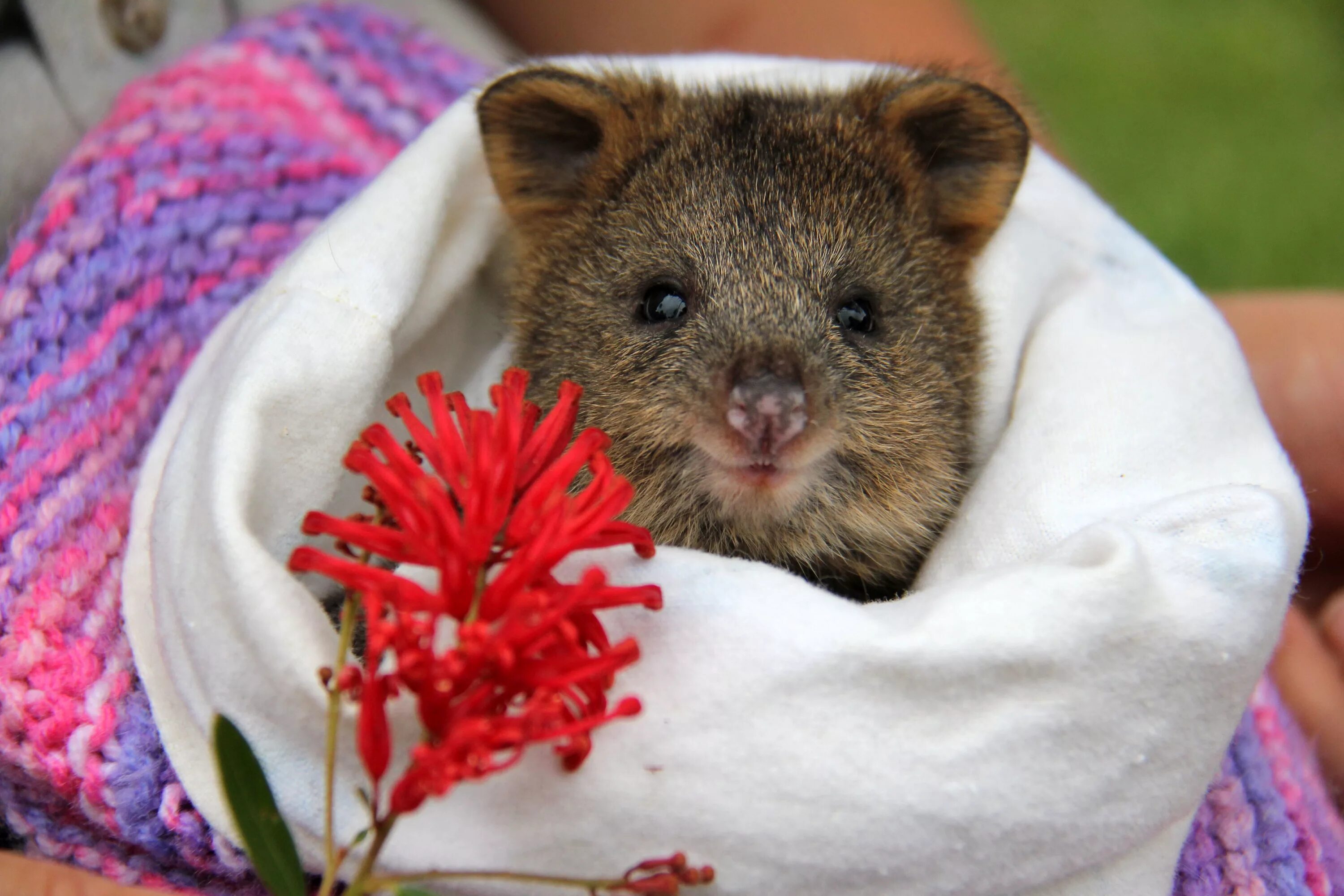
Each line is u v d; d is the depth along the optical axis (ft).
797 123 0.92
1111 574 0.73
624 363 0.88
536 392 0.90
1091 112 2.39
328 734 0.69
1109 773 0.73
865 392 0.88
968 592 0.73
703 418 0.85
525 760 0.72
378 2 1.20
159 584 0.76
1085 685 0.73
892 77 0.96
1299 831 0.86
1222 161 2.24
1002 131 0.92
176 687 0.75
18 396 0.84
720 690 0.72
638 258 0.89
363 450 0.69
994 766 0.72
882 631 0.73
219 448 0.75
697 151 0.91
